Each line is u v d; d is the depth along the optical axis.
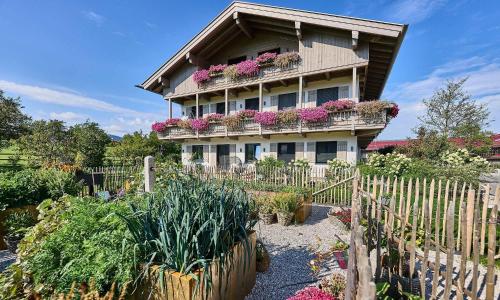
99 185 8.93
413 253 2.97
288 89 15.45
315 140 14.44
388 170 9.26
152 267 2.34
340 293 2.64
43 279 2.37
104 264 2.18
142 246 2.42
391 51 12.18
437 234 2.73
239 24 14.41
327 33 12.80
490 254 2.45
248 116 15.28
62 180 6.54
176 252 2.36
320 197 9.25
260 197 7.09
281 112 13.99
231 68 15.63
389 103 11.15
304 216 6.83
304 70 13.47
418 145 15.22
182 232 2.42
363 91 17.27
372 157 11.05
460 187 7.28
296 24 12.68
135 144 22.52
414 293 3.02
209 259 2.36
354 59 12.12
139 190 4.71
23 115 19.72
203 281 2.20
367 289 1.38
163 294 2.26
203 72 16.64
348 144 13.46
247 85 15.36
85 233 2.59
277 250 4.77
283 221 6.39
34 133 17.28
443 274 3.05
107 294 2.00
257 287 3.44
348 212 6.40
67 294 2.05
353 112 12.05
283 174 9.93
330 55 12.76
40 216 3.50
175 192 3.00
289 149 15.40
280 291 3.35
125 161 19.36
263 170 10.59
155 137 25.06
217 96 18.44
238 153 17.11
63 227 2.64
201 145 18.84
